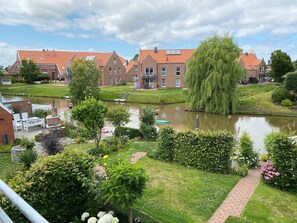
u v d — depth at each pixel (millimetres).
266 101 38562
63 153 7473
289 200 9609
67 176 6871
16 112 27641
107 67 63812
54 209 6805
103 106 15711
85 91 42312
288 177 10469
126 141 17828
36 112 29078
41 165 6785
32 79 70062
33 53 81000
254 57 71250
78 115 15125
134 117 32469
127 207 6773
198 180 11117
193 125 29109
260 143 21031
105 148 15656
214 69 33656
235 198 9625
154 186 10391
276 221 8086
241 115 34719
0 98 27750
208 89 33812
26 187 6383
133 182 6680
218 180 11188
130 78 74438
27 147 15125
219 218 8227
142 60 56531
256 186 10781
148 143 17219
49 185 6684
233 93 34125
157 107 41156
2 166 13055
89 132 15984
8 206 5195
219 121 31062
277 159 10758
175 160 13320
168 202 9078
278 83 58938
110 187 6648
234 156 13844
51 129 19281
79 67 43094
